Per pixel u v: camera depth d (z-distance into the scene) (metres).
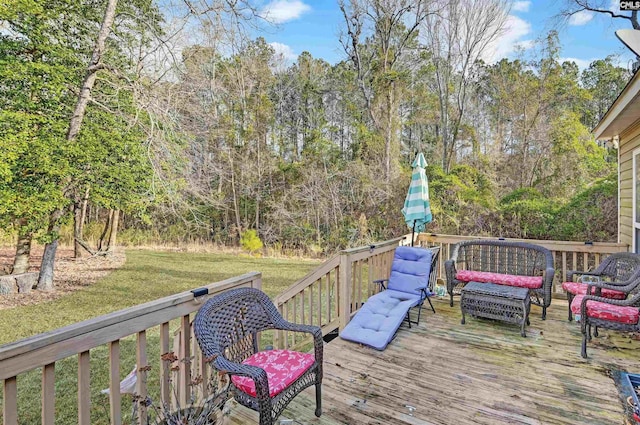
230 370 1.69
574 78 13.09
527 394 2.45
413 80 14.22
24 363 1.25
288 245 13.95
